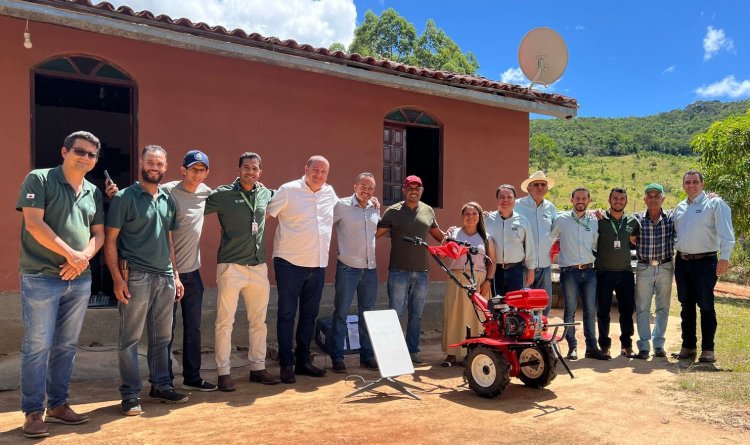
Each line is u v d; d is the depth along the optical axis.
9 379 5.11
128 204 4.36
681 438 3.96
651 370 6.00
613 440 3.92
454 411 4.59
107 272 8.09
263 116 6.98
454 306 6.33
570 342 6.64
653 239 6.64
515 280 6.38
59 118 9.31
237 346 6.79
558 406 4.74
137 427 4.05
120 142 9.79
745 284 15.89
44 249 3.88
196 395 4.97
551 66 8.48
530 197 6.79
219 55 6.69
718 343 7.09
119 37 6.13
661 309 6.72
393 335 5.36
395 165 8.18
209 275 6.66
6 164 5.59
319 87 7.38
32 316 3.84
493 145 8.87
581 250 6.59
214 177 6.66
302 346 5.78
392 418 4.37
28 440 3.74
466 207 6.35
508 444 3.82
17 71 5.65
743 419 4.35
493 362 4.93
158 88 6.34
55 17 5.20
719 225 6.16
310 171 5.49
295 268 5.54
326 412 4.52
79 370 5.44
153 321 4.61
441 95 7.75
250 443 3.75
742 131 12.75
